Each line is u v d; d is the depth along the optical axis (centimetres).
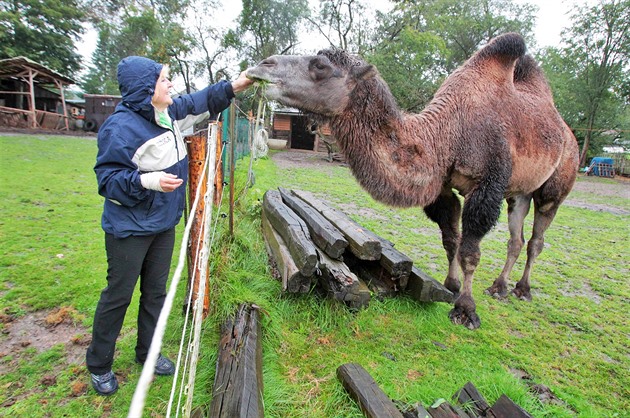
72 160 1213
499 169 377
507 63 407
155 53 3142
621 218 1163
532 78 469
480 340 370
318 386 278
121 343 306
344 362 311
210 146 249
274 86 318
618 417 286
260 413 215
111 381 255
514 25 3250
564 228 966
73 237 528
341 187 1284
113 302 236
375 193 343
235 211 607
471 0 3278
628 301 503
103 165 212
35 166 1048
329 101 324
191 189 323
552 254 712
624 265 668
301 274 355
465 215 390
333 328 359
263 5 3212
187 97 271
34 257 451
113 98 2956
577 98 3109
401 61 2298
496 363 332
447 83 406
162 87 216
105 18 3884
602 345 387
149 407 245
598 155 3225
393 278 396
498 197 379
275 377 277
